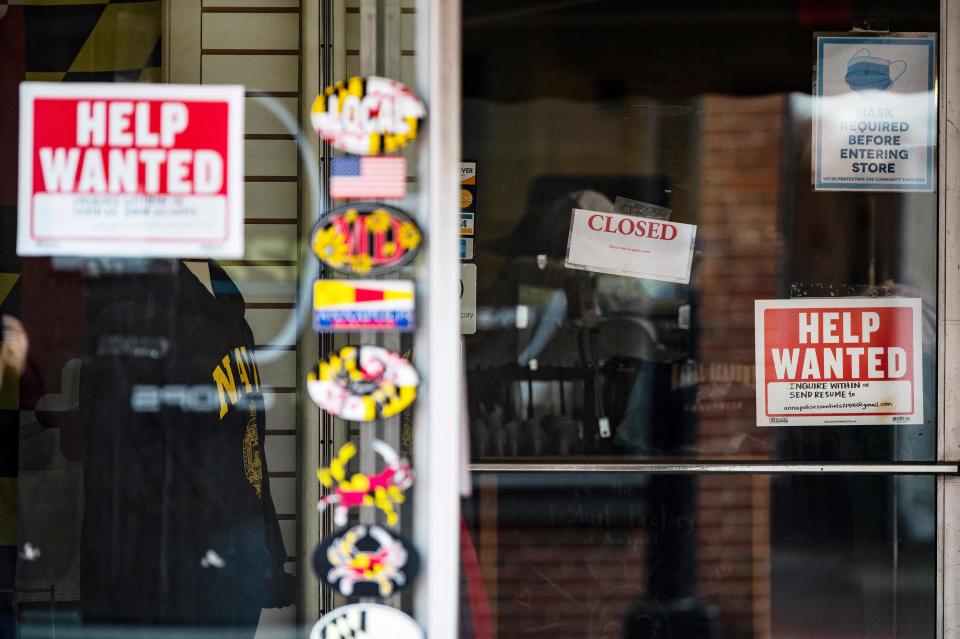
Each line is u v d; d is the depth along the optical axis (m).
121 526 8.13
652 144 10.91
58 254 7.97
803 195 10.95
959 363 10.95
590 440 10.96
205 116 8.14
